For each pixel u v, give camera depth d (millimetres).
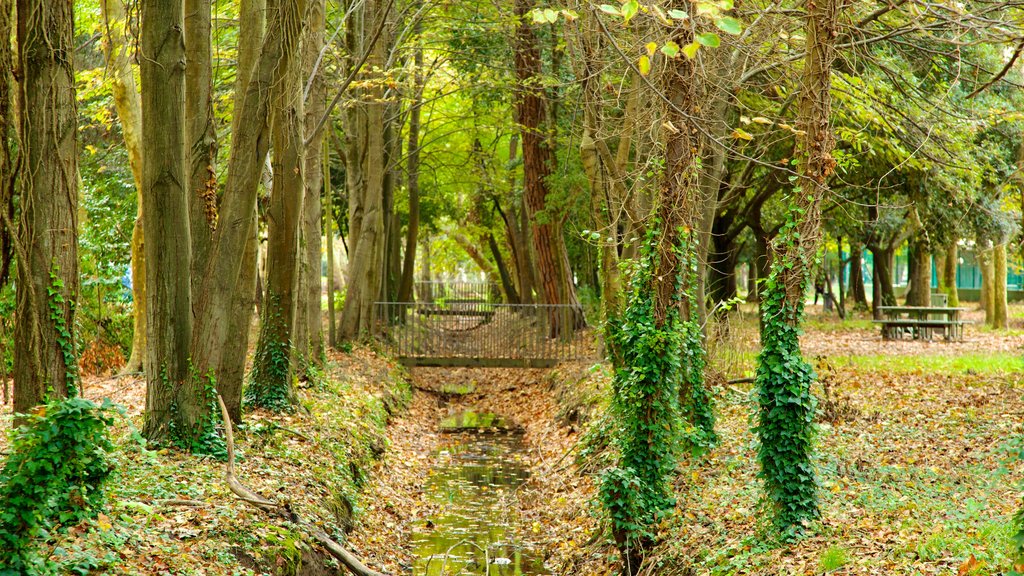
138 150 15156
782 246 8164
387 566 9398
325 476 10562
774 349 8047
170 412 9844
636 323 9461
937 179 16297
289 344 13016
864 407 13570
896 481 9188
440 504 12406
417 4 21484
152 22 9289
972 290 58500
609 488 8844
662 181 9539
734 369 14891
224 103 19766
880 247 36594
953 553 6449
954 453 10438
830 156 8070
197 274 10164
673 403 9352
